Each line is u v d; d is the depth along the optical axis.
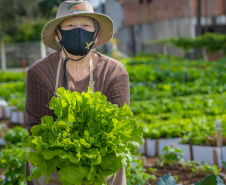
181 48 33.62
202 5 37.00
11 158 5.00
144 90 13.51
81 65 3.05
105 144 2.56
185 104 10.29
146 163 6.36
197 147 6.21
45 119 2.63
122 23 41.75
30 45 37.69
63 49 3.02
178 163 5.85
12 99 12.66
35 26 46.28
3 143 7.86
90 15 2.98
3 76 22.12
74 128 2.64
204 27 37.69
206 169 5.29
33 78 2.98
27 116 3.05
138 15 39.16
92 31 3.04
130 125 2.66
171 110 10.19
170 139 7.09
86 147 2.52
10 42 41.88
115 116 2.63
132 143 2.63
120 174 2.94
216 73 16.86
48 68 3.04
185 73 16.75
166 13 36.62
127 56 37.84
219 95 12.26
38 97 2.97
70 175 2.48
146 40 38.44
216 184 3.15
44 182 2.82
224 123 7.64
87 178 2.48
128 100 3.05
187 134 7.29
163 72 16.66
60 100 2.66
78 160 2.46
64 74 3.02
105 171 2.58
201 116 9.05
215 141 6.44
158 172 5.54
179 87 13.87
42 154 2.51
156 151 6.92
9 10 50.56
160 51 37.09
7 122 10.88
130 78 16.34
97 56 3.15
